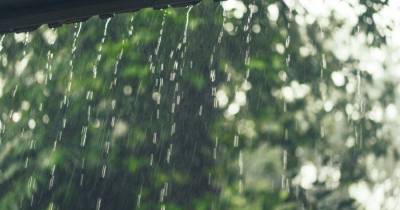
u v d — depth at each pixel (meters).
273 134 12.30
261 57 12.75
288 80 12.78
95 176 11.75
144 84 12.25
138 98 12.19
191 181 11.64
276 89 12.63
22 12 2.45
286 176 12.20
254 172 12.12
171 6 2.45
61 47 12.96
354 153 12.91
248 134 12.20
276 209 11.98
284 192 12.09
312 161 12.52
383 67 13.48
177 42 12.62
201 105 12.16
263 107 12.41
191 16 12.81
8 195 11.95
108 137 12.01
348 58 13.45
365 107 13.25
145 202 11.43
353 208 12.56
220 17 12.89
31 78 12.92
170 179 11.58
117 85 12.37
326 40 13.38
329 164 12.67
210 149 11.92
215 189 11.71
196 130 12.03
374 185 12.87
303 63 13.08
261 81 12.54
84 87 12.54
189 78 12.32
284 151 12.29
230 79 12.52
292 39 13.11
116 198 11.57
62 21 2.46
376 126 13.22
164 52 12.53
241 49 12.77
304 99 12.83
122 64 12.52
